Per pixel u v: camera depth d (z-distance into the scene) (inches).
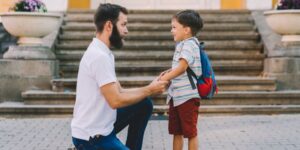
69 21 567.8
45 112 422.6
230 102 437.4
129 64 510.9
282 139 333.1
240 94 438.0
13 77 458.9
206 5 650.8
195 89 246.5
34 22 458.9
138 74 494.6
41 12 465.4
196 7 650.2
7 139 337.7
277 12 469.7
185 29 246.8
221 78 465.7
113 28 198.4
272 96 439.2
